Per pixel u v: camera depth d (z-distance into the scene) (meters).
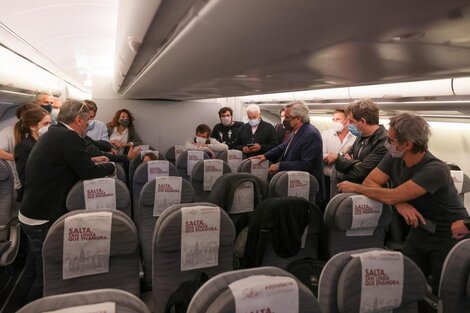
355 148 2.99
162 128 6.89
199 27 1.20
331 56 1.45
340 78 2.23
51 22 3.61
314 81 2.49
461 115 3.51
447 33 1.00
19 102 4.91
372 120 2.74
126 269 1.61
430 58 1.42
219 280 0.94
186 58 1.80
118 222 1.52
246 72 2.09
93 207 2.39
